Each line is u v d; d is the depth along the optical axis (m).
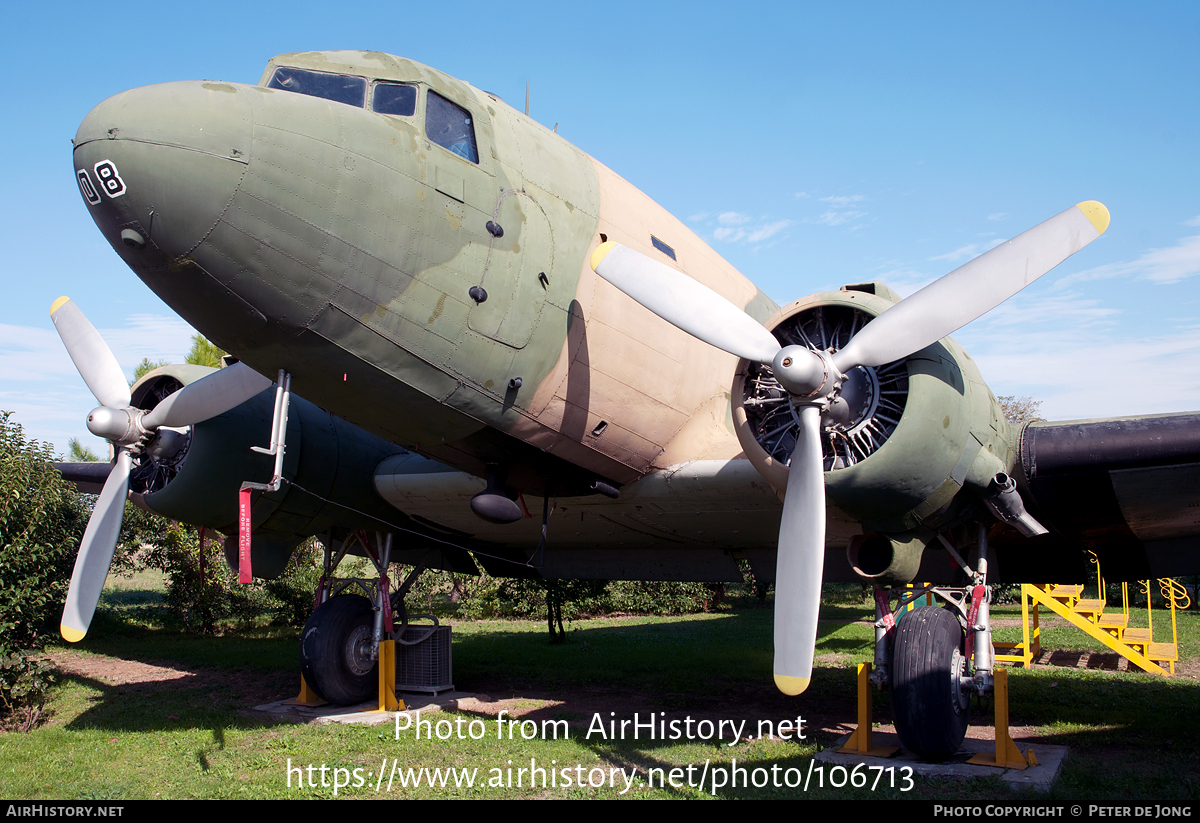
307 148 4.85
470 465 6.57
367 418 6.00
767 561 8.40
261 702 8.25
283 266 4.88
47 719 7.41
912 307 5.18
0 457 7.36
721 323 5.58
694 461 6.77
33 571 7.50
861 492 5.40
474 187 5.55
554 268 5.97
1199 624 17.12
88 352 7.37
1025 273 5.07
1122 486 6.03
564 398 6.15
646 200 7.41
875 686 6.10
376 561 8.43
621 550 8.95
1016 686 9.24
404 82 5.50
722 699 8.53
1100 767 5.57
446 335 5.47
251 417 7.61
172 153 4.46
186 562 14.86
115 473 7.11
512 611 18.78
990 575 8.27
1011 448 6.22
